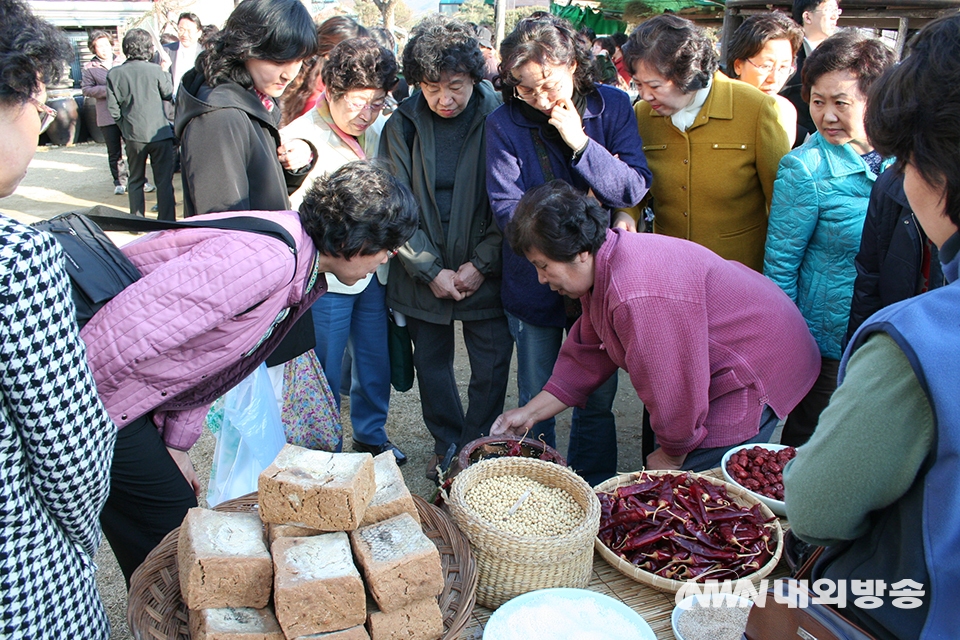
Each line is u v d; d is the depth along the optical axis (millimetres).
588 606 1325
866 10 5543
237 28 2121
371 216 1674
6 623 1038
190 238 1602
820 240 2506
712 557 1441
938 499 845
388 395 3242
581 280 1951
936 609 864
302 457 1329
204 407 1889
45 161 10266
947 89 825
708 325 1951
